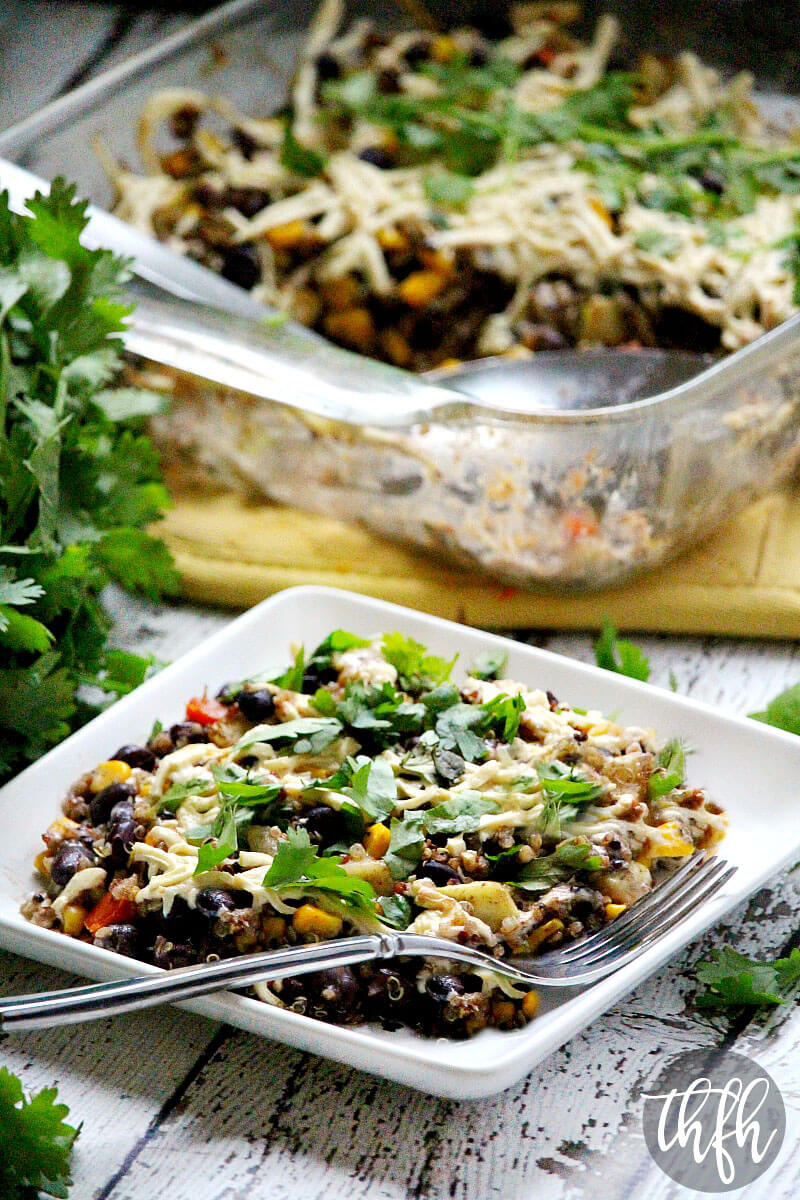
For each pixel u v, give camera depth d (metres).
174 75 1.15
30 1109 0.72
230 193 1.11
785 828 0.80
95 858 0.78
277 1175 0.73
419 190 1.10
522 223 1.07
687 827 0.80
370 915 0.75
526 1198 0.73
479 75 1.17
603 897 0.77
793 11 1.16
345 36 1.22
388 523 0.97
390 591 0.97
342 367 0.94
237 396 0.96
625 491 0.92
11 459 0.85
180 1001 0.74
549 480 0.92
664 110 1.15
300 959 0.73
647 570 0.95
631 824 0.78
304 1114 0.75
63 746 0.83
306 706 0.82
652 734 0.82
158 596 0.94
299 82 1.18
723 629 0.95
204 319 0.97
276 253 1.09
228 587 0.97
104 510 0.91
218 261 1.09
